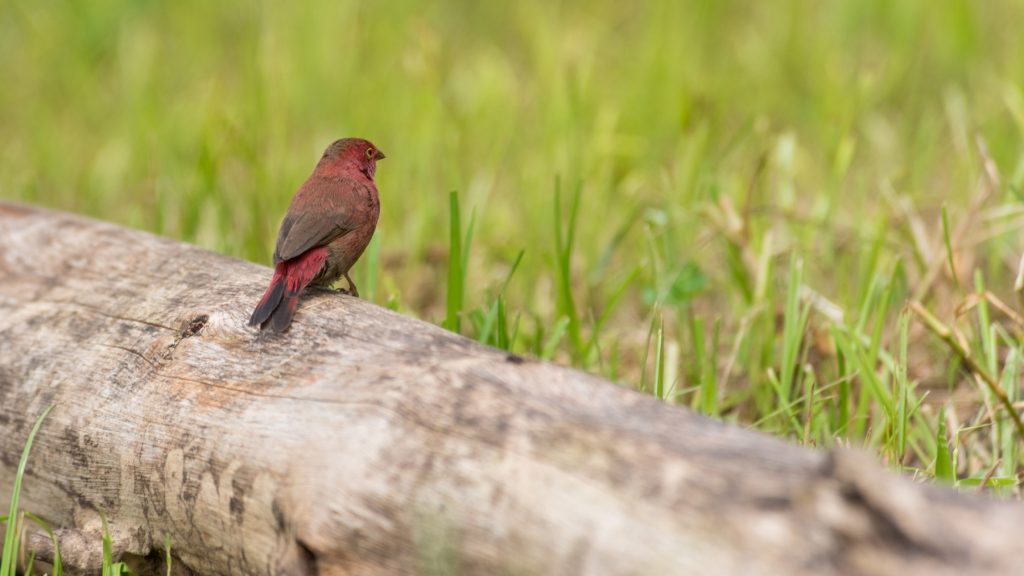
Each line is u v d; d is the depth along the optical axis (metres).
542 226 13.27
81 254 9.13
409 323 7.02
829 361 10.20
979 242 11.55
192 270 8.55
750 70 17.91
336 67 17.31
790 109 16.88
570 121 14.27
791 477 5.07
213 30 20.20
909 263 11.52
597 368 10.40
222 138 15.21
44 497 7.79
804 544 4.85
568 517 5.30
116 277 8.75
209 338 7.38
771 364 9.93
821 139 15.58
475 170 14.85
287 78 17.00
